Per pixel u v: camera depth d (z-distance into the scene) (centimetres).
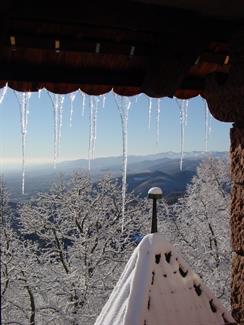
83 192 1686
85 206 1669
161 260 271
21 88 294
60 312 1516
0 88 288
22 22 226
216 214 1828
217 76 268
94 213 1669
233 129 269
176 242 1853
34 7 199
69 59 278
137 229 1795
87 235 1647
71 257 1630
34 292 1605
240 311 266
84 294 1537
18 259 1555
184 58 239
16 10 199
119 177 1744
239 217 268
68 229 1673
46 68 279
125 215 1708
